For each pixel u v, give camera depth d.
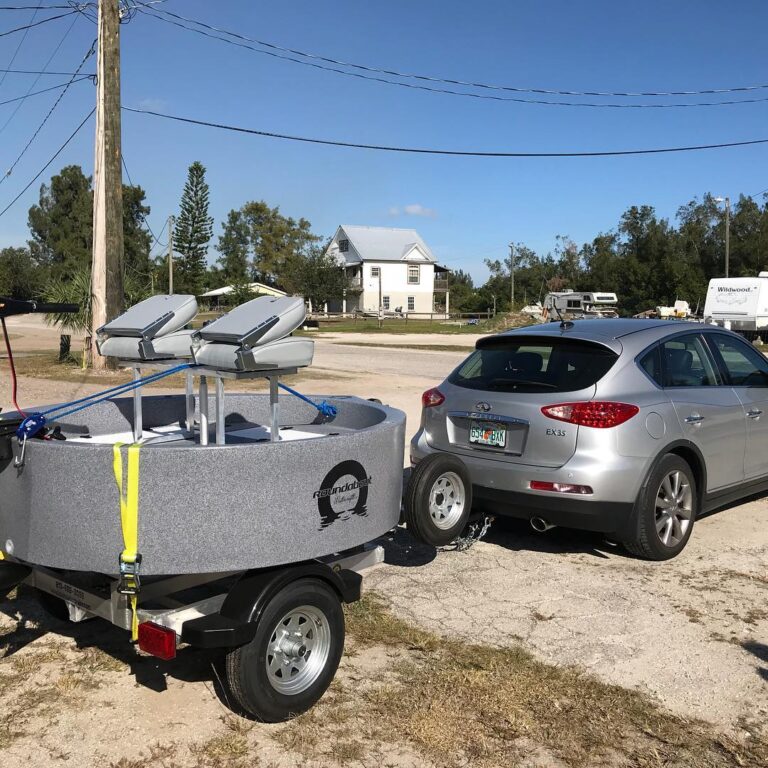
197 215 78.06
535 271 112.69
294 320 3.46
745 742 3.23
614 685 3.68
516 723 3.33
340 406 4.86
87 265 20.20
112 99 16.41
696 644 4.12
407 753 3.10
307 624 3.44
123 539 3.03
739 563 5.36
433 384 16.61
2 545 3.31
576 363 5.32
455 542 5.28
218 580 3.77
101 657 3.89
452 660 3.90
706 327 6.12
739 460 6.04
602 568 5.27
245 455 3.08
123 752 3.06
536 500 5.12
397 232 79.06
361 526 3.54
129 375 17.19
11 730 3.21
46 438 3.61
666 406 5.34
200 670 3.76
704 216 78.75
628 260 78.38
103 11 16.09
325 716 3.35
